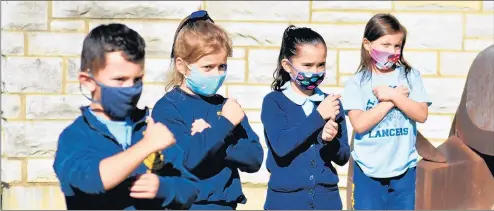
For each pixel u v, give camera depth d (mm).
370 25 6938
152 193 5109
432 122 8641
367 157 6863
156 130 4992
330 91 8578
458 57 8633
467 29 8633
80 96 8523
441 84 8633
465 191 7250
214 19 8555
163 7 8531
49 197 8531
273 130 6488
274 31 8555
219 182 5805
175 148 5543
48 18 8500
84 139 5062
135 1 8523
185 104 5922
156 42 8531
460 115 7445
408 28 8633
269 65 8547
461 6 8625
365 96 6965
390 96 6727
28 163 8516
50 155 8531
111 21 8531
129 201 5180
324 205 6504
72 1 8500
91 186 4898
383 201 6930
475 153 7336
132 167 4934
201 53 5836
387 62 6895
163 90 8523
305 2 8570
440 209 7160
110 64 5066
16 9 8469
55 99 8516
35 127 8492
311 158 6492
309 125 6320
